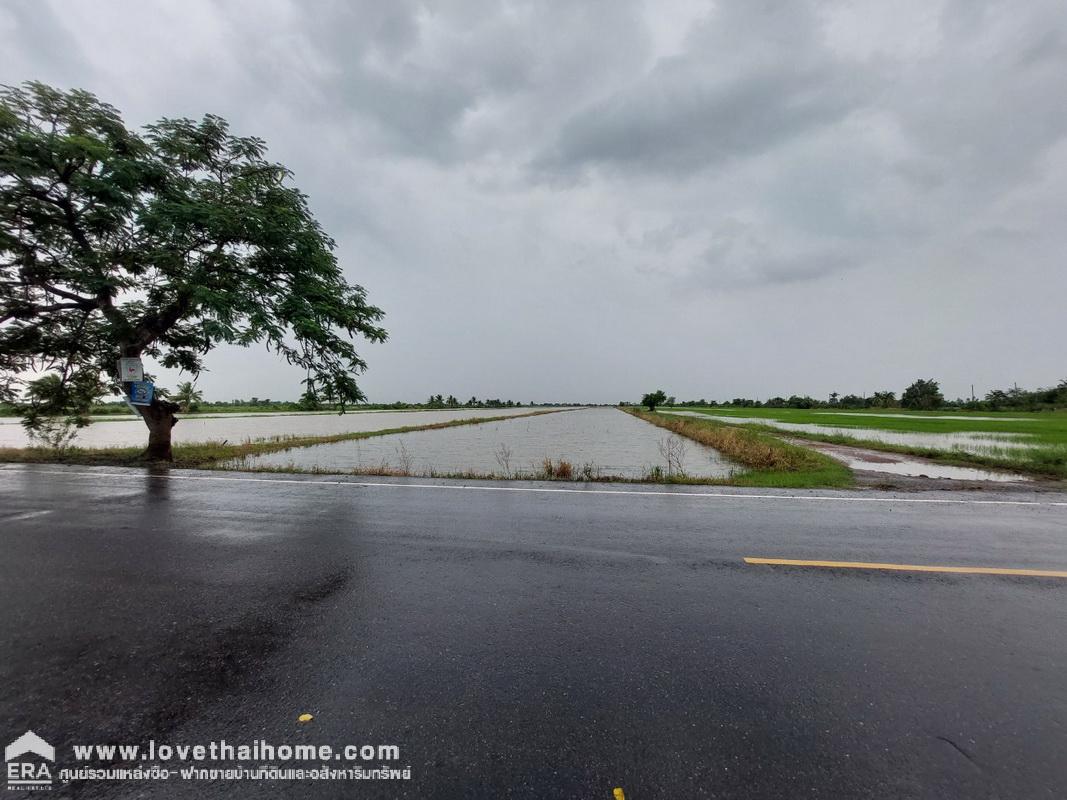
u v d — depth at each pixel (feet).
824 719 7.32
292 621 10.55
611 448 73.72
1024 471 35.81
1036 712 7.54
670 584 12.84
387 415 253.85
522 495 25.26
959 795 5.95
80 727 7.15
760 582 13.02
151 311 37.86
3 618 10.60
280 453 62.03
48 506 21.98
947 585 12.88
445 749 6.66
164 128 35.45
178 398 41.14
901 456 46.96
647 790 6.00
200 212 33.06
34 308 34.47
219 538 16.96
